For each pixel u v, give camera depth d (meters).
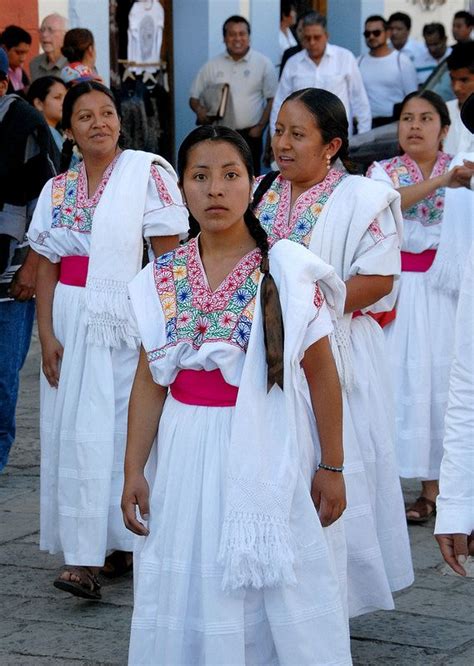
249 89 13.27
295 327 3.44
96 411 5.08
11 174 6.50
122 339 5.09
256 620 3.55
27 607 5.14
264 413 3.49
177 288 3.63
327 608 3.54
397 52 14.02
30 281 6.44
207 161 3.53
